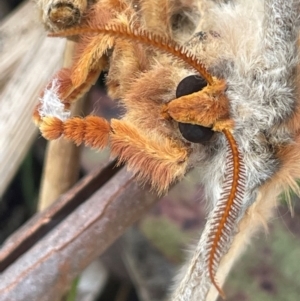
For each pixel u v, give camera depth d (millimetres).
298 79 63
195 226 113
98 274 120
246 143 63
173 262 111
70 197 77
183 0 75
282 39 62
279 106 63
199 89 61
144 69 67
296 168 67
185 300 68
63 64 90
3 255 74
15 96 99
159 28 72
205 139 61
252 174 64
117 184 75
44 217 76
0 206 128
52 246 73
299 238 112
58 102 65
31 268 72
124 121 63
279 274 110
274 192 71
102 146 62
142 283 115
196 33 70
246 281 109
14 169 99
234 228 67
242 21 67
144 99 64
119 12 67
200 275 67
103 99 123
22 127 98
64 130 61
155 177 65
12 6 130
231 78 63
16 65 103
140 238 117
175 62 65
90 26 62
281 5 61
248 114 62
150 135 63
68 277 73
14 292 70
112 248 117
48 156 99
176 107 59
